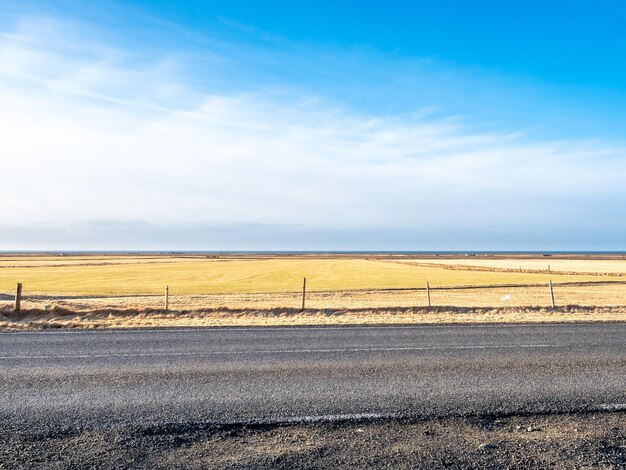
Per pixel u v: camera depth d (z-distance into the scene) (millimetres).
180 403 6715
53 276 53250
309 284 42812
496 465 4891
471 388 7473
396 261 120812
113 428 5805
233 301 26047
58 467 4789
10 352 10250
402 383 7750
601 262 106062
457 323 15266
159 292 34344
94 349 10602
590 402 6820
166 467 4805
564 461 4996
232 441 5480
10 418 6098
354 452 5176
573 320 16031
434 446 5355
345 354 10031
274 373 8383
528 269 69750
